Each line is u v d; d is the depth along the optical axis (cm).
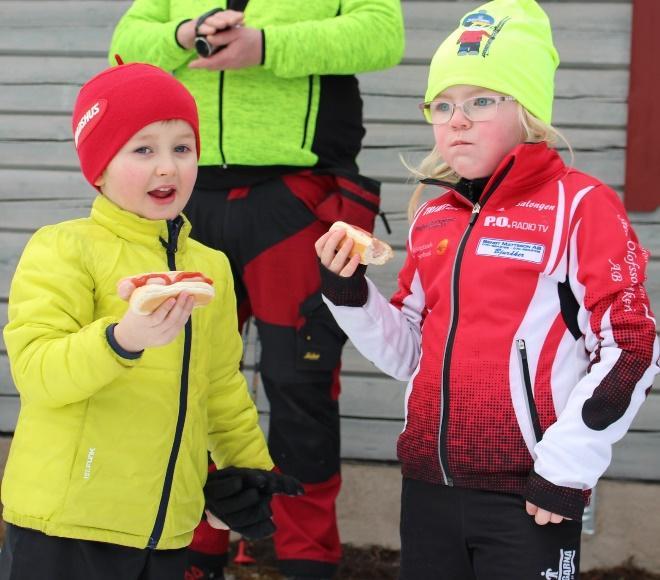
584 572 429
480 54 282
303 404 377
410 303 299
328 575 376
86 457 252
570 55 468
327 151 380
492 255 272
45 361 245
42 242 263
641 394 254
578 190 271
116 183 266
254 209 377
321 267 282
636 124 459
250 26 379
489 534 265
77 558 253
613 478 455
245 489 277
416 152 481
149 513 258
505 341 267
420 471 278
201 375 274
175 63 377
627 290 257
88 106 270
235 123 373
